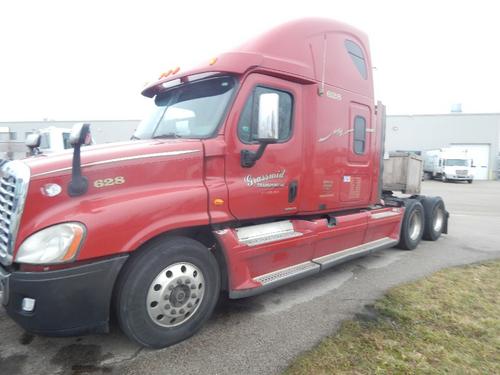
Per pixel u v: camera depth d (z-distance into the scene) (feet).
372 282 15.42
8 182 8.85
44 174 8.33
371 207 19.13
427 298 13.47
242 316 11.85
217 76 11.62
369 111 16.99
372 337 10.41
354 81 15.81
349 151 15.70
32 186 8.19
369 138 17.13
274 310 12.36
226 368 8.87
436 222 24.50
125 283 8.92
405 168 24.22
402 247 21.39
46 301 7.95
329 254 15.37
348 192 15.96
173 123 12.30
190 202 9.95
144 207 9.04
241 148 11.30
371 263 18.58
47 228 8.10
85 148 9.83
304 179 13.56
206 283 10.41
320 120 13.87
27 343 9.87
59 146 40.57
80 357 9.25
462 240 24.67
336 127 14.76
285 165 12.75
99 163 8.90
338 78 14.83
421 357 9.38
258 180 11.87
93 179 8.79
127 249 8.64
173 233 10.29
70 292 8.12
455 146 119.24
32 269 8.07
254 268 12.01
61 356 9.29
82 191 8.59
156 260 9.21
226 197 10.86
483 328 11.03
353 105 15.78
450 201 51.60
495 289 14.56
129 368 8.82
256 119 11.76
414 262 18.81
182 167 10.18
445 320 11.58
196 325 10.31
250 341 10.19
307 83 13.37
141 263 9.05
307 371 8.73
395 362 9.13
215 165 10.82
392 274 16.63
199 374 8.62
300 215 13.97
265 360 9.23
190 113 11.91
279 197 12.63
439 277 16.11
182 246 9.74
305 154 13.52
